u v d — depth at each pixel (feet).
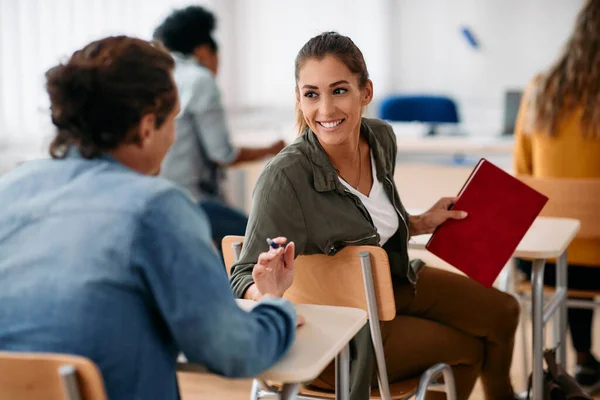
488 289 8.41
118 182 4.60
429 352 7.64
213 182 14.12
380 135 7.98
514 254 7.89
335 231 6.95
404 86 23.27
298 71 7.04
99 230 4.45
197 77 13.55
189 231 4.51
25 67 15.34
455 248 7.44
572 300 10.76
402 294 8.03
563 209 9.98
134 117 4.68
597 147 10.49
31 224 4.58
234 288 6.38
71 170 4.72
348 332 5.24
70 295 4.38
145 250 4.41
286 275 5.61
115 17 17.28
